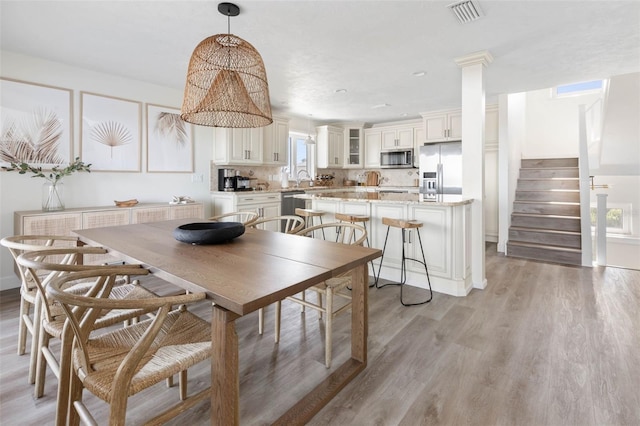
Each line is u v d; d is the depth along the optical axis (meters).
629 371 1.89
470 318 2.64
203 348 1.32
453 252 3.17
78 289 1.90
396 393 1.73
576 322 2.54
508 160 4.84
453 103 5.24
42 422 1.51
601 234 4.16
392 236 3.59
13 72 3.22
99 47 3.08
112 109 3.90
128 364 1.05
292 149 6.74
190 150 4.69
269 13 2.45
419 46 3.03
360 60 3.38
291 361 2.04
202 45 1.89
